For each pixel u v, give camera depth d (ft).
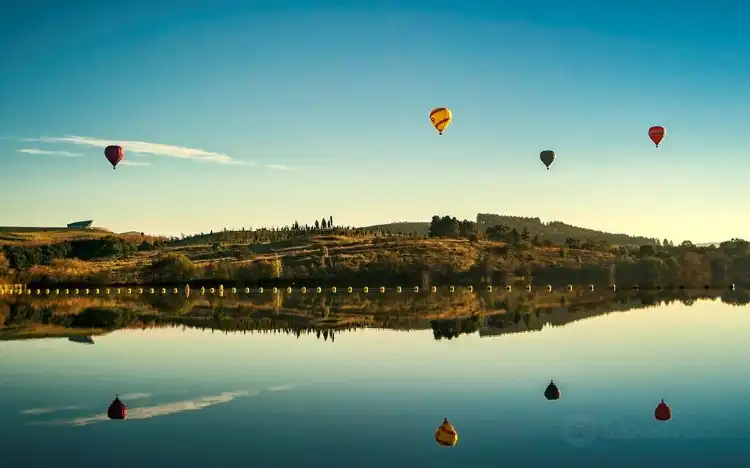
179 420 64.85
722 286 398.01
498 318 174.19
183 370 91.45
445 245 531.91
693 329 145.38
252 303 236.22
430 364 95.81
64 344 119.65
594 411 67.87
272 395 75.36
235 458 53.11
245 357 102.78
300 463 51.98
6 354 107.14
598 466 51.37
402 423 63.21
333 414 66.90
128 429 61.77
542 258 518.78
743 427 62.28
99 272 391.65
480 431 60.59
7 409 69.62
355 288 369.71
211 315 182.50
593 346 115.75
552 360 99.30
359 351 109.29
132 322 161.68
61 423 63.98
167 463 52.11
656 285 407.44
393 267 416.46
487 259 479.82
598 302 243.81
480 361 98.84
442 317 176.76
